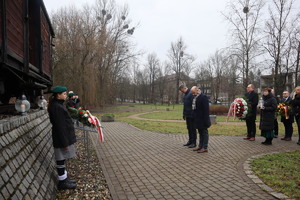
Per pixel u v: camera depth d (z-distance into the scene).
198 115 7.04
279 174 4.88
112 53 30.67
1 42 4.41
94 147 7.80
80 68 26.39
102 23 31.59
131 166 5.66
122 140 9.16
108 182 4.49
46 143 5.41
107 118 16.89
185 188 4.25
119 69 37.72
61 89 4.03
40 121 6.37
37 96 11.56
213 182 4.53
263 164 5.55
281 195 3.84
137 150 7.39
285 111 8.58
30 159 3.55
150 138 9.59
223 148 7.52
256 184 4.39
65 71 26.39
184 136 10.08
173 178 4.79
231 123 15.32
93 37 26.97
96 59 28.02
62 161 4.12
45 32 10.07
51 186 3.78
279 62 20.41
